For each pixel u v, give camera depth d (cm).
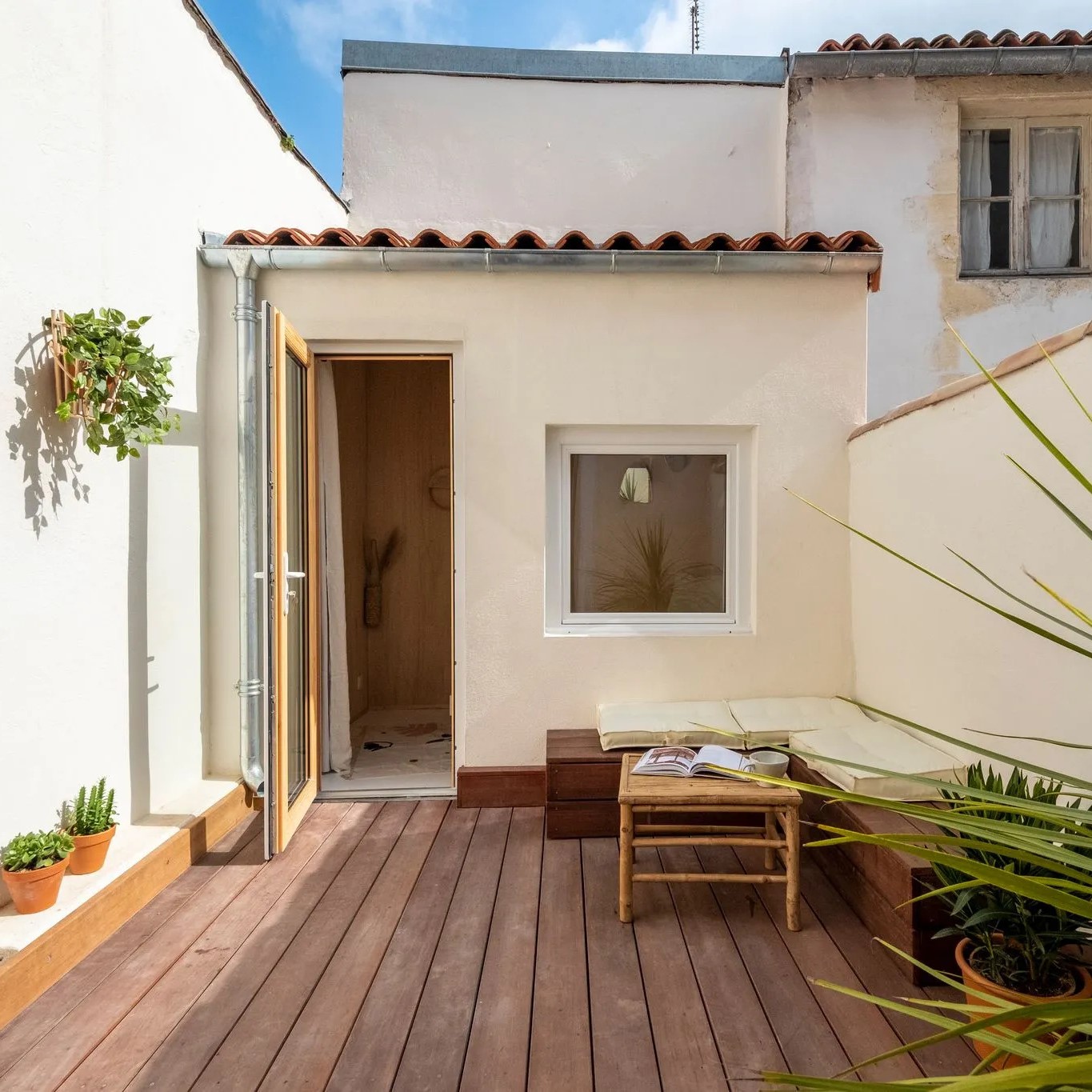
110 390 262
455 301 362
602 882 282
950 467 278
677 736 320
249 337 344
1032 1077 69
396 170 574
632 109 571
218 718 360
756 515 368
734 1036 196
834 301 364
